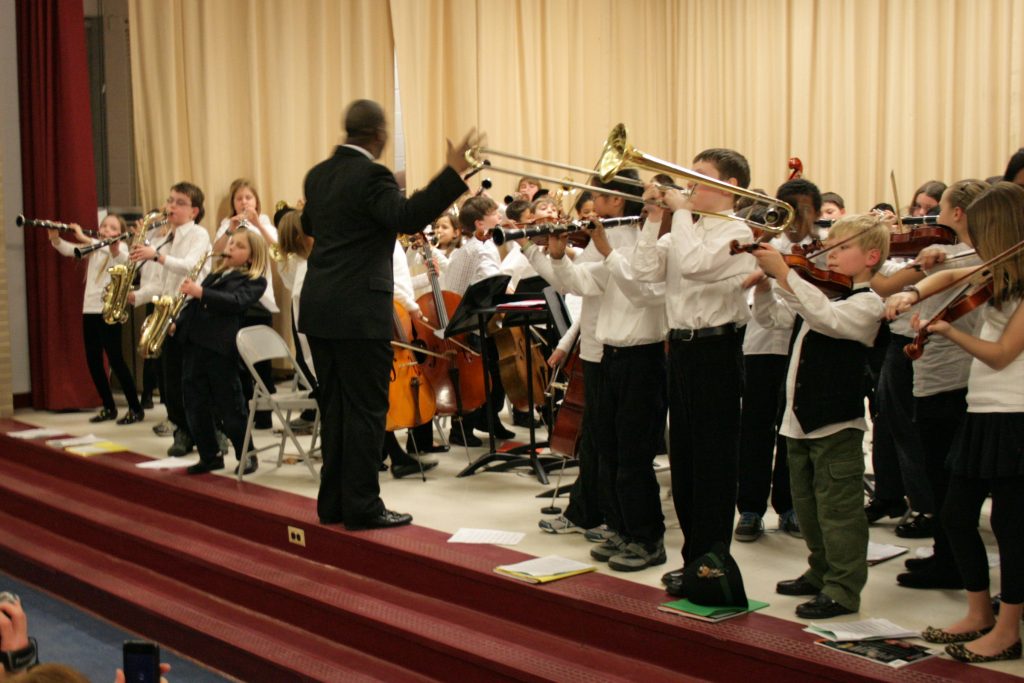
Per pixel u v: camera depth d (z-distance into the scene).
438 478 4.89
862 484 3.08
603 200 3.88
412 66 8.15
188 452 5.52
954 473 2.81
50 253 7.09
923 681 2.57
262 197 7.73
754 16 8.62
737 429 3.15
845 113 8.28
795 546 3.79
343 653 3.59
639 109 9.30
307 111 7.91
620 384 3.46
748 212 3.74
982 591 2.82
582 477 3.90
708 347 3.10
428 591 3.68
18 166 7.27
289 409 4.98
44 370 7.18
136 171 7.57
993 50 7.61
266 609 3.96
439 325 4.91
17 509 5.43
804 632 2.90
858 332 2.98
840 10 8.25
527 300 4.68
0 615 1.84
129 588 4.35
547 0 8.78
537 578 3.36
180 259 5.90
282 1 7.71
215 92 7.50
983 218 2.73
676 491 3.24
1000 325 2.74
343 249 3.89
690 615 3.03
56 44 7.06
